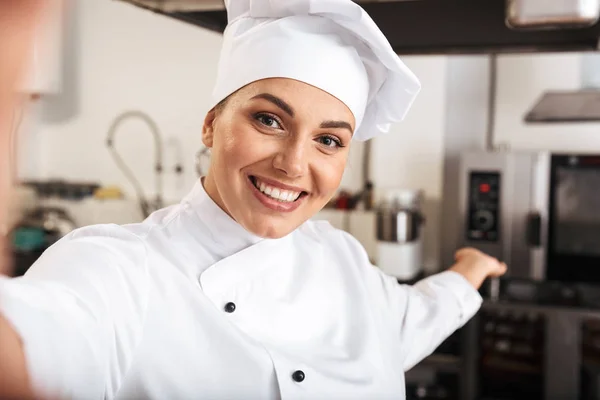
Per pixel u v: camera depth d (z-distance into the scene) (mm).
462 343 2736
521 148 3270
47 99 4078
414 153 3340
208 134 883
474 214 2879
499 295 2818
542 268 2822
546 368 2674
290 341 877
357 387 890
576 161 2756
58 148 4125
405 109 950
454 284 1217
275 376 818
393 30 1272
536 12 971
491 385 2830
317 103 770
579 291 2908
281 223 798
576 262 2795
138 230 853
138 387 756
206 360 792
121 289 711
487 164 2840
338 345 933
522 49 1373
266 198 780
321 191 806
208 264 850
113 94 4016
